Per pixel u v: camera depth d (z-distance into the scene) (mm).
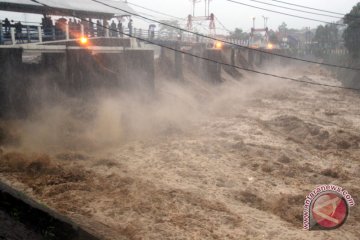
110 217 14039
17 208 8891
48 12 30609
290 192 18016
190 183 18422
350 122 34406
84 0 35094
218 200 16625
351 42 62469
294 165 21953
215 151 23797
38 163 18078
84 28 30516
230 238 13430
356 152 25172
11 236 7691
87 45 29609
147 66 33344
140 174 19125
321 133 28516
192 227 13938
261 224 14648
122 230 13156
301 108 40781
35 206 9258
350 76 58906
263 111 38312
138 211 14773
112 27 34719
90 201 15227
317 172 21047
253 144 25438
